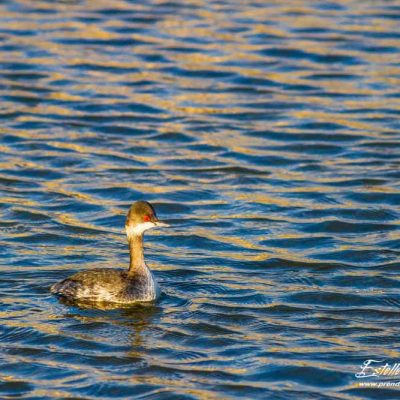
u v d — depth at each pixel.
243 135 26.34
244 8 38.41
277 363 14.51
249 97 29.34
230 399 13.52
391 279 17.77
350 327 15.81
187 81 30.56
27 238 19.44
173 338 15.20
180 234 19.92
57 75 30.62
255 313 16.22
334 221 20.69
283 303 16.66
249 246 19.45
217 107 28.42
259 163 24.41
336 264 18.53
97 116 27.39
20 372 14.15
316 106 28.58
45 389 13.68
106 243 19.33
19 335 15.12
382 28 35.59
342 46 33.72
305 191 22.56
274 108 28.41
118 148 25.22
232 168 23.98
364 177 23.41
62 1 38.88
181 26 35.91
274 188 22.80
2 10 37.34
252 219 20.91
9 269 17.73
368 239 19.94
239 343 15.11
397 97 29.25
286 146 25.56
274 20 36.75
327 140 26.00
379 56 32.94
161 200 21.88
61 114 27.47
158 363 14.43
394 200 22.00
